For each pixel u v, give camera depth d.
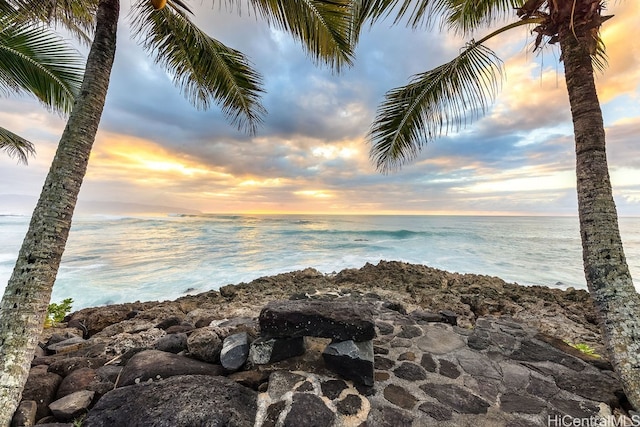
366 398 2.04
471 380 2.32
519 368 2.50
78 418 1.84
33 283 2.08
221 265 12.20
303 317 2.40
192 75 4.20
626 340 2.12
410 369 2.46
